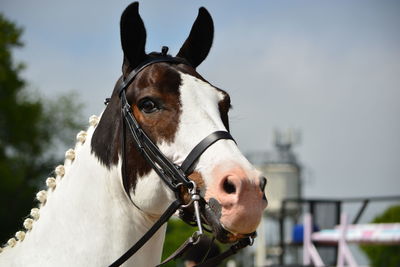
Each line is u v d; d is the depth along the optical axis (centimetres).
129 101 347
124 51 356
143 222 356
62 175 378
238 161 312
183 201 328
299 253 1410
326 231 1111
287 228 1642
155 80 338
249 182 303
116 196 354
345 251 1042
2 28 2897
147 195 339
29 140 2923
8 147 2933
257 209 301
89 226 354
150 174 337
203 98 334
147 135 336
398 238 1066
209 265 340
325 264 1120
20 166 2884
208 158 317
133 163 343
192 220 335
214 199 308
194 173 320
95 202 356
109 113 363
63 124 3052
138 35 355
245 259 2077
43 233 360
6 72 2859
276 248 1811
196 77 345
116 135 353
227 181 306
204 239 623
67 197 363
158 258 365
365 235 1092
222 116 341
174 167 324
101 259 349
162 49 362
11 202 2647
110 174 354
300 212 1661
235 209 299
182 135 326
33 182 2869
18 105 2906
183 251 327
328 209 1123
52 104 3058
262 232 1809
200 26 394
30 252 359
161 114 333
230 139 325
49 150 3012
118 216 354
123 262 345
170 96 334
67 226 356
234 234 305
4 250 377
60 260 351
